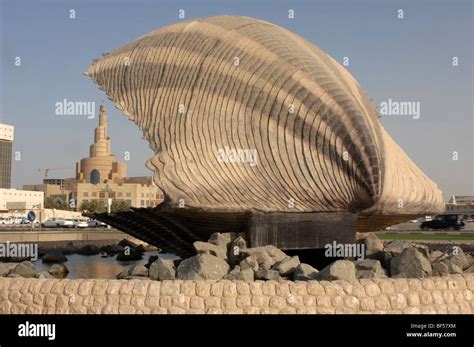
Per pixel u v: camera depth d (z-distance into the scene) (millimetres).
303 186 14188
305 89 14547
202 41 15812
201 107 14852
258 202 14008
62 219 53562
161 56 16016
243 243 13562
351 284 10680
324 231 14352
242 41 15398
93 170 93000
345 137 14109
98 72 16969
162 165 14359
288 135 14391
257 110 14562
